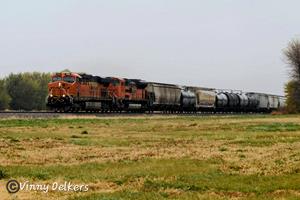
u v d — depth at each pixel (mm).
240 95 183125
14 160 38156
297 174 32469
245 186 28344
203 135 66375
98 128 76812
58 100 105250
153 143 53812
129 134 67250
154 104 136375
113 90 120500
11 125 73875
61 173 32438
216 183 29156
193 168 34688
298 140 57094
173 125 87625
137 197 25062
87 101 110125
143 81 135625
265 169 34469
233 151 45406
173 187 28094
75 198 24938
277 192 26953
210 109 166500
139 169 34125
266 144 52375
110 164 36656
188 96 152625
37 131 66750
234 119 116125
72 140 55062
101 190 27375
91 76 112312
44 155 41531
